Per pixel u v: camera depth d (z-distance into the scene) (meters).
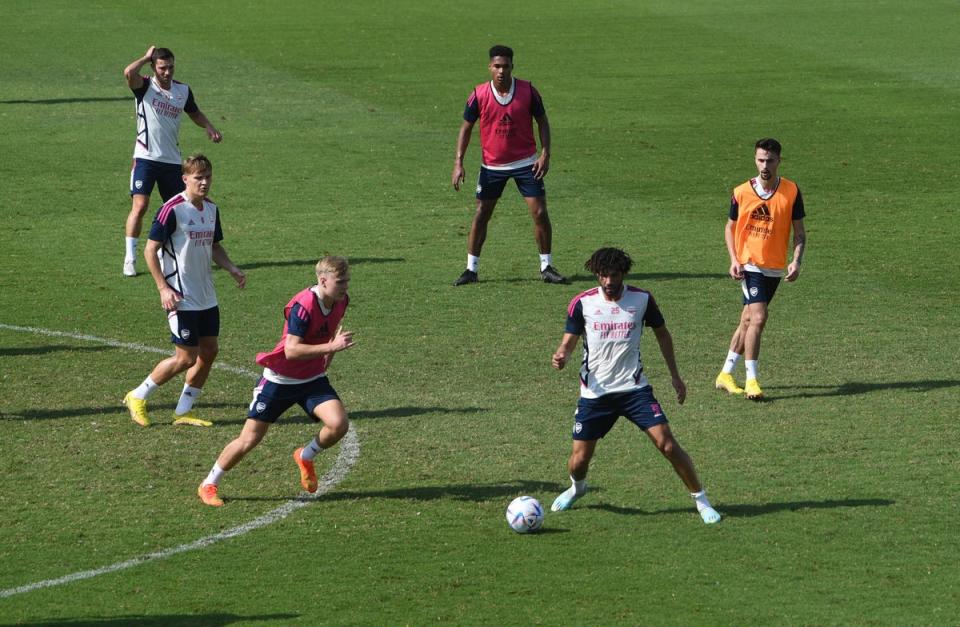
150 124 60.41
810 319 54.94
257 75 114.88
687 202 75.94
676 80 114.38
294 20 144.38
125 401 42.91
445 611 29.36
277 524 34.62
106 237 67.81
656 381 47.41
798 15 148.88
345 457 39.75
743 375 48.06
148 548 33.06
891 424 42.34
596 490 37.03
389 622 28.81
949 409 43.75
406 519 34.94
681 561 32.03
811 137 93.12
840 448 40.19
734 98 106.94
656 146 90.31
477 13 150.25
